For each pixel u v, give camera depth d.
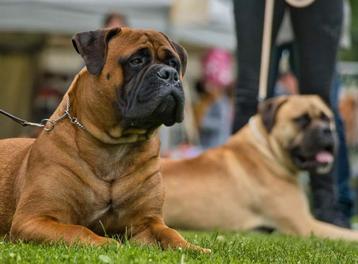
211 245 7.61
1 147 8.33
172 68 7.31
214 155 12.66
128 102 7.26
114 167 7.51
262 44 12.14
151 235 7.41
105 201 7.49
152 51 7.39
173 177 12.32
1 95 23.47
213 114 21.83
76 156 7.40
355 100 22.48
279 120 12.18
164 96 7.19
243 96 12.46
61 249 6.40
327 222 12.82
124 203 7.57
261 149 12.38
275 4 12.05
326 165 11.98
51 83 24.83
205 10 19.78
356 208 21.25
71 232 6.88
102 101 7.37
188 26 20.94
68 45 24.30
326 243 9.44
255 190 12.31
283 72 19.92
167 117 7.37
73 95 7.62
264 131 12.39
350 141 22.30
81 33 7.51
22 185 7.59
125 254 6.12
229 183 12.38
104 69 7.36
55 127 7.54
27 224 7.08
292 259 6.93
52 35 23.00
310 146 11.85
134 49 7.31
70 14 19.69
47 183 7.28
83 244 6.68
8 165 8.09
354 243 10.27
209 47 22.53
